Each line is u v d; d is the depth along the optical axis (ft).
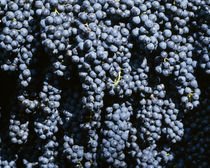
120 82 3.93
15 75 4.13
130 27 3.93
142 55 3.96
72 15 3.90
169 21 3.98
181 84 4.04
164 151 4.12
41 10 3.90
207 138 4.11
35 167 4.19
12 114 4.11
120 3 3.92
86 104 3.87
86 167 4.08
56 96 3.99
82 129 3.94
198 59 4.05
